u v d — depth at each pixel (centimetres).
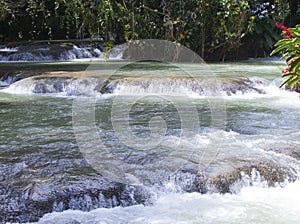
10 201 322
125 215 319
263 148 437
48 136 490
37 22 1725
